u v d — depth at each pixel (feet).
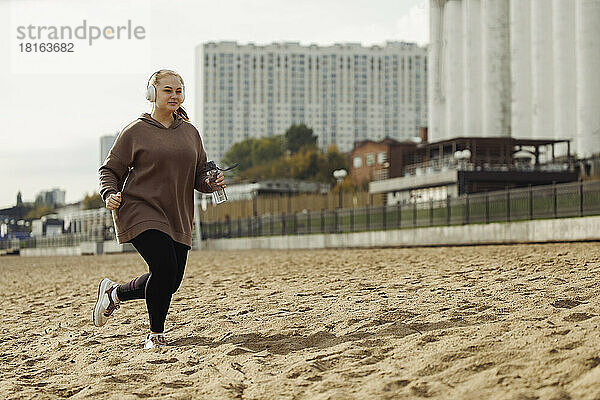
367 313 28.48
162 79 26.22
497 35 297.12
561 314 24.06
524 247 83.71
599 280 32.50
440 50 322.55
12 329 35.73
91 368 23.95
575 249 65.41
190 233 26.81
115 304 27.30
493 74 297.74
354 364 20.44
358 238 158.20
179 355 24.40
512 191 116.67
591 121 251.19
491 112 298.15
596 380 15.94
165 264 25.44
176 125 26.58
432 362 19.33
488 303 28.68
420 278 43.04
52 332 33.27
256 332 26.94
